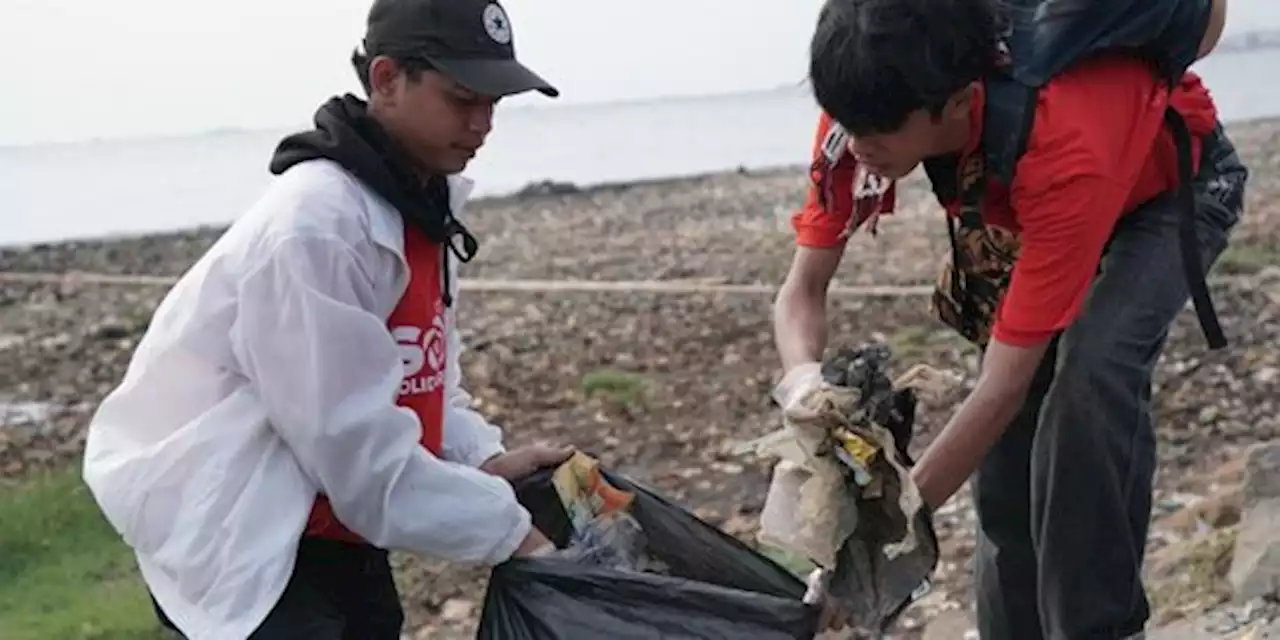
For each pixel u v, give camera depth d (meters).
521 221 21.42
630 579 2.91
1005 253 3.20
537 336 12.34
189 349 3.00
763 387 10.41
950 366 10.13
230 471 2.96
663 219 20.72
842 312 12.33
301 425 2.87
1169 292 3.13
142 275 17.83
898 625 5.62
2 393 11.30
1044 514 3.11
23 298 15.84
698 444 9.16
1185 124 3.16
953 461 2.96
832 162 3.41
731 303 13.44
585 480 3.30
